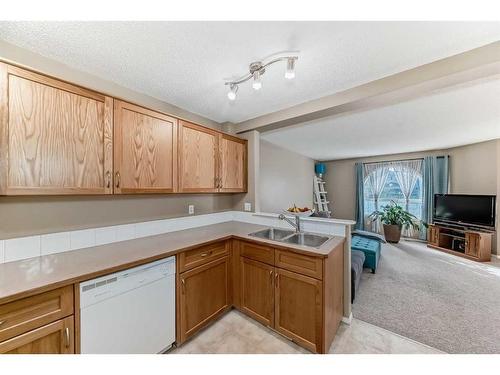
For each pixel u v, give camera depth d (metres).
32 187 1.19
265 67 1.56
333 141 4.11
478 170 4.25
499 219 3.96
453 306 2.29
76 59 1.49
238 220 2.89
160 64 1.56
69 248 1.56
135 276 1.38
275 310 1.80
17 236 1.36
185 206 2.41
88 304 1.18
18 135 1.15
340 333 1.86
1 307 0.93
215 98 2.13
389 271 3.29
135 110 1.66
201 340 1.76
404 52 1.42
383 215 5.35
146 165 1.73
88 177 1.41
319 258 1.55
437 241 4.48
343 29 1.22
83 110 1.39
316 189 6.17
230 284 2.11
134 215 1.97
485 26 1.19
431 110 2.46
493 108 2.38
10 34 1.24
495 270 3.32
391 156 5.62
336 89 1.94
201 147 2.21
